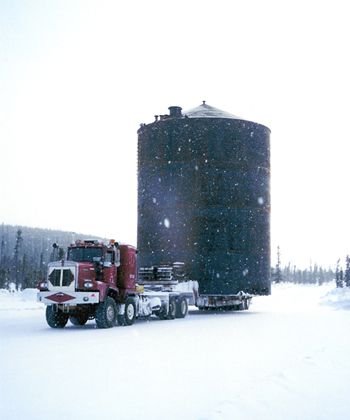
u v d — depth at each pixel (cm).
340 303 3544
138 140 3036
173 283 2586
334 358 1068
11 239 19962
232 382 822
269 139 3044
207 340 1415
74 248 1950
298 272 19600
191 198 2812
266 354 1131
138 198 2994
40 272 8644
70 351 1182
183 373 900
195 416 626
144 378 856
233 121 2873
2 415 632
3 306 3056
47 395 735
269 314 2720
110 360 1048
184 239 2797
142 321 2242
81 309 1919
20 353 1149
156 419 614
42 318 2298
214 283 2755
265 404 685
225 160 2836
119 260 1994
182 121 2872
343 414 646
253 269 2844
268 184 3003
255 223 2880
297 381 832
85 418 618
